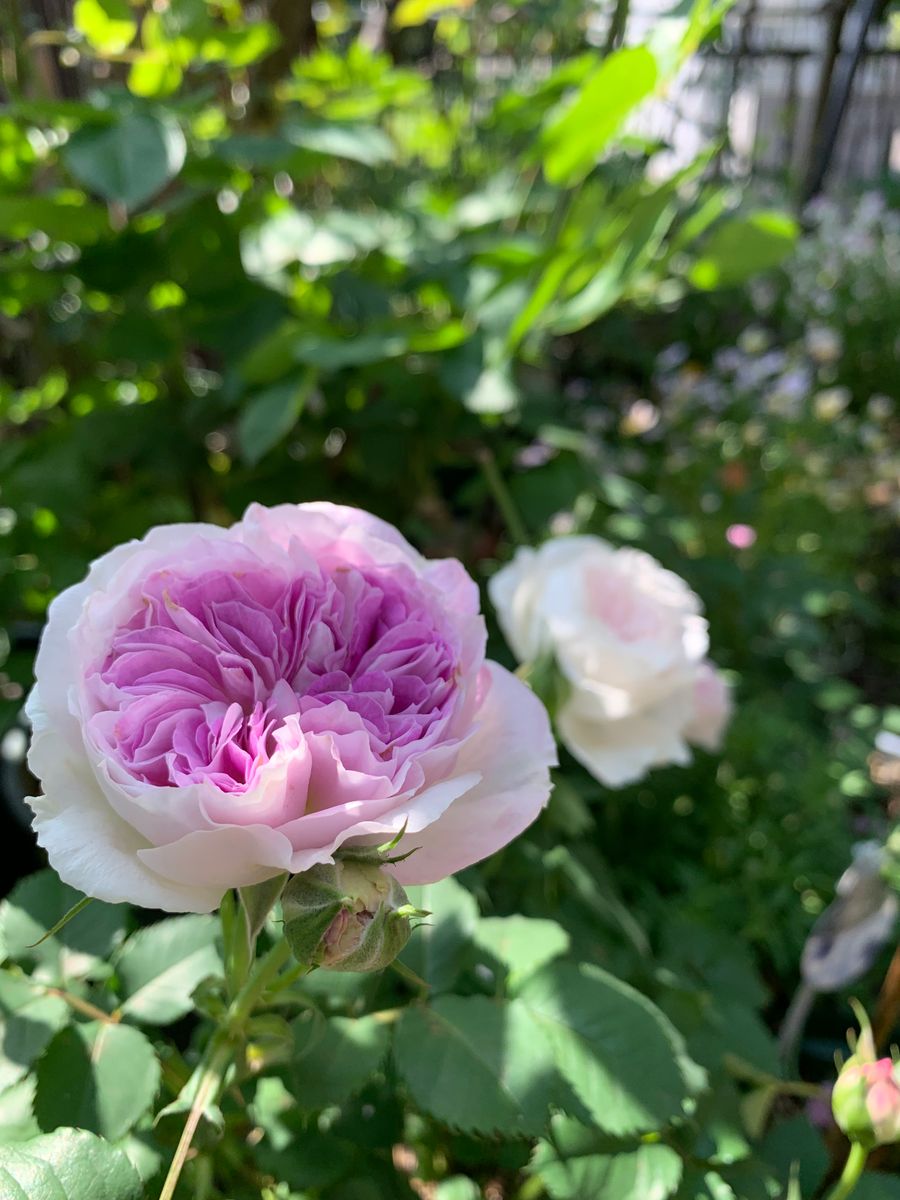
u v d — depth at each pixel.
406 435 0.48
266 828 0.14
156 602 0.17
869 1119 0.20
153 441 0.47
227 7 0.54
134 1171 0.17
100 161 0.35
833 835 0.43
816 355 0.94
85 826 0.16
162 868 0.15
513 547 0.50
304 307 0.49
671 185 0.37
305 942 0.15
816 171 1.29
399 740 0.16
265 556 0.18
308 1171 0.22
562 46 0.81
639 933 0.30
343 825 0.15
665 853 0.43
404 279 0.51
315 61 0.56
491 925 0.25
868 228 1.28
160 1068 0.21
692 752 0.45
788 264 1.18
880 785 0.49
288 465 0.50
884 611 0.84
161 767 0.15
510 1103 0.20
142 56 0.46
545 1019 0.22
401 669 0.17
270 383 0.43
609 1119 0.20
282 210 0.49
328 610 0.17
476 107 0.97
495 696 0.18
